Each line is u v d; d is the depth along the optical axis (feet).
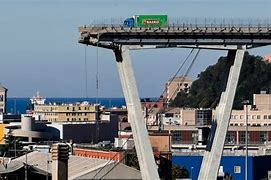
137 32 441.27
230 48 446.19
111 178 424.05
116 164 427.74
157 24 442.09
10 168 446.19
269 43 445.78
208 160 444.55
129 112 445.37
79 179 422.41
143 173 438.40
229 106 445.78
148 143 443.32
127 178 428.56
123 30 441.27
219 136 444.14
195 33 442.91
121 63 444.14
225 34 443.32
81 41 442.91
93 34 440.04
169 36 443.32
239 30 442.50
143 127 443.32
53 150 358.43
